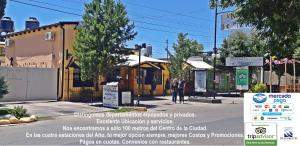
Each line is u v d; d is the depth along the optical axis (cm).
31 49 3150
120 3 2473
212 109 2392
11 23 3678
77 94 2825
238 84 3675
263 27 624
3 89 2048
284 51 672
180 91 2877
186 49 4072
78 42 2481
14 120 1656
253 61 3603
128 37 2484
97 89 2944
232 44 4044
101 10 2462
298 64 3412
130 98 2470
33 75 2742
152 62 3250
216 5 663
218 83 4122
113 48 2450
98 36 2419
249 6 592
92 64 2417
